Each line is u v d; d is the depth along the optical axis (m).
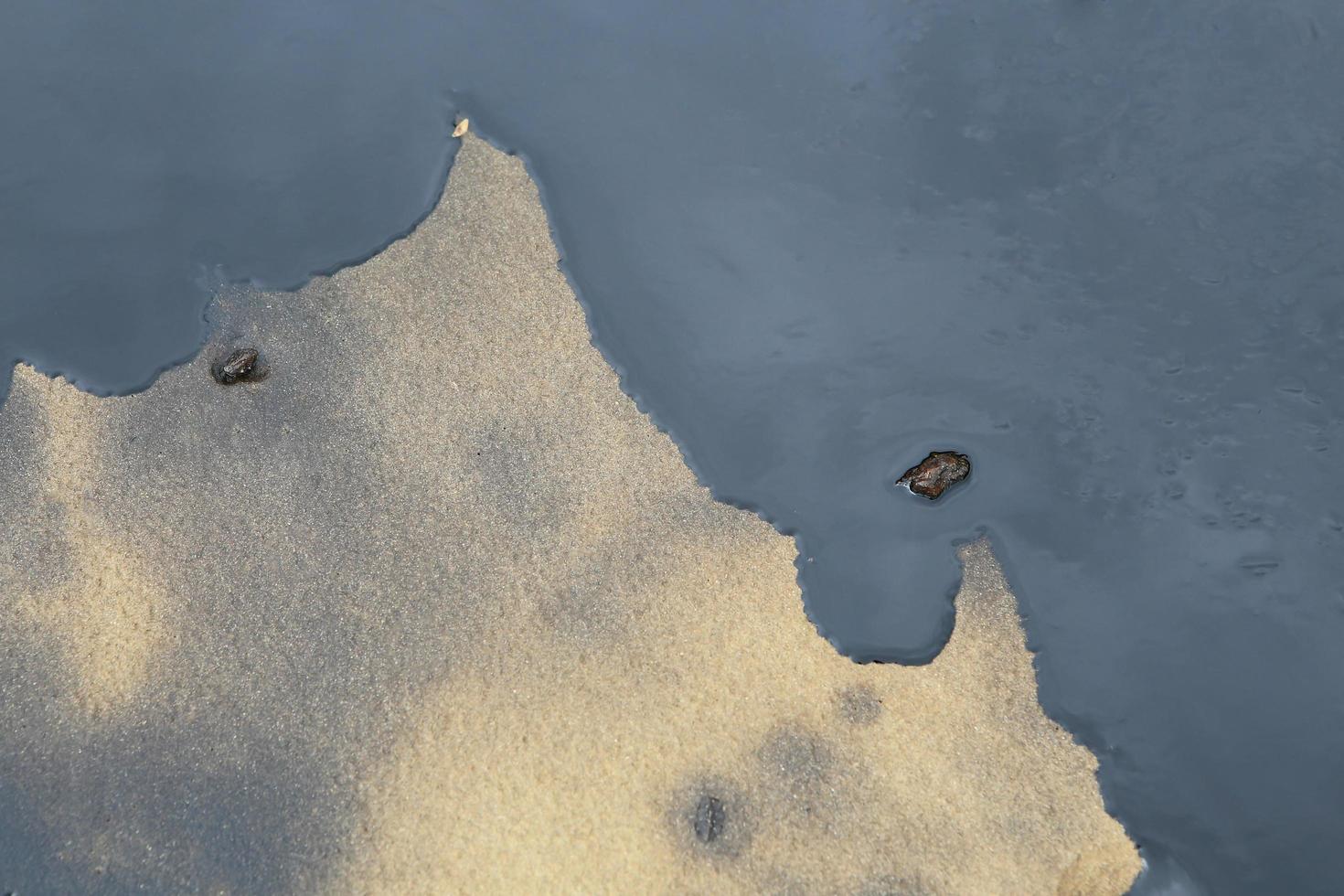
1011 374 3.53
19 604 3.19
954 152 3.92
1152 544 3.27
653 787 2.87
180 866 2.82
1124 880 2.86
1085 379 3.51
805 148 3.96
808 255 3.75
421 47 4.21
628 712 2.97
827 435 3.45
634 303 3.67
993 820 2.86
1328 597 3.18
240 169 3.94
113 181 3.92
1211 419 3.43
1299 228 3.70
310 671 3.05
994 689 3.06
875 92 4.06
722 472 3.39
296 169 3.93
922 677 3.07
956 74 4.08
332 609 3.14
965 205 3.82
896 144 3.95
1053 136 3.92
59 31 4.24
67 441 3.43
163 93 4.11
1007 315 3.62
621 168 3.93
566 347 3.58
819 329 3.62
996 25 4.17
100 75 4.14
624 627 3.11
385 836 2.83
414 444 3.39
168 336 3.61
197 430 3.43
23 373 3.56
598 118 4.04
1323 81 3.97
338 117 4.05
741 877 2.77
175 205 3.86
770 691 3.02
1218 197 3.78
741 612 3.15
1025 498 3.34
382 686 3.02
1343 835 2.89
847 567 3.24
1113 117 3.95
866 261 3.73
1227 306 3.59
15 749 2.99
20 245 3.79
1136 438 3.42
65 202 3.88
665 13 4.26
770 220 3.82
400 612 3.13
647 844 2.80
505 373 3.52
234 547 3.24
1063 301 3.63
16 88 4.12
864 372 3.55
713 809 2.85
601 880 2.76
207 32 4.23
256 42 4.21
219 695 3.04
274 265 3.72
